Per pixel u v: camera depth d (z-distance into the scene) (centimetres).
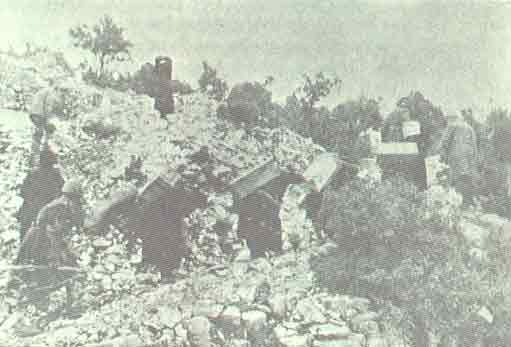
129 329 766
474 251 886
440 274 866
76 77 803
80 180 789
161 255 792
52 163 786
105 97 808
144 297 778
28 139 783
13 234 764
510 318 873
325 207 852
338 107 873
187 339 778
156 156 810
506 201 910
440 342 847
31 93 791
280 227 832
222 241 811
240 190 827
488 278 880
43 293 760
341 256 843
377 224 861
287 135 854
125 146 805
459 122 908
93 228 783
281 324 805
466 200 898
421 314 848
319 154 861
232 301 798
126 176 800
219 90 837
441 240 877
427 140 895
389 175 878
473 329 859
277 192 839
